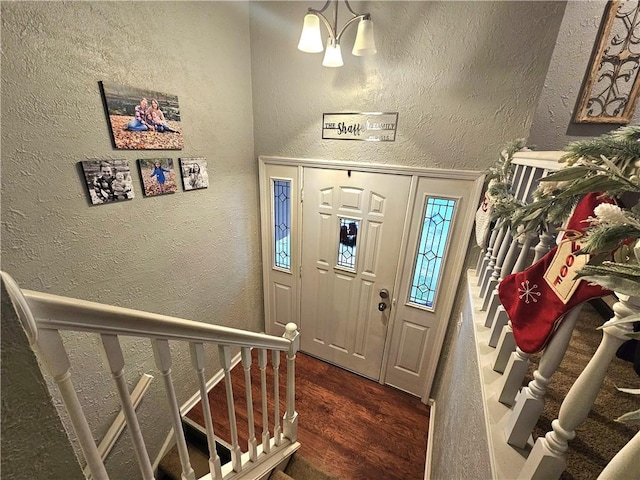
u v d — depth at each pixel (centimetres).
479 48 146
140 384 153
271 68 199
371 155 192
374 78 174
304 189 223
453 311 198
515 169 132
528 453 63
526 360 70
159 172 152
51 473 48
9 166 97
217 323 222
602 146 39
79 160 117
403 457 186
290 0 178
